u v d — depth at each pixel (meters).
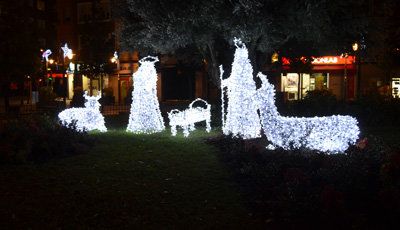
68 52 35.53
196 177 8.23
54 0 61.91
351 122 10.23
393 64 24.52
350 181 6.54
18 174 8.35
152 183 7.80
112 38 37.03
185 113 13.66
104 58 36.66
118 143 12.20
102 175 8.34
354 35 16.95
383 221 5.36
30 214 6.16
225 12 14.91
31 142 10.03
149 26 16.91
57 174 8.39
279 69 27.36
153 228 5.72
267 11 14.91
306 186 6.42
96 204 6.61
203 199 6.91
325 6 14.93
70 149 10.52
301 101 19.36
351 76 33.78
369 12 16.59
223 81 13.57
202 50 18.92
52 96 30.45
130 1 16.95
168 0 15.80
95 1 39.31
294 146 9.91
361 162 7.48
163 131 15.05
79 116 14.89
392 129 15.42
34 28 24.67
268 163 8.27
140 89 14.79
